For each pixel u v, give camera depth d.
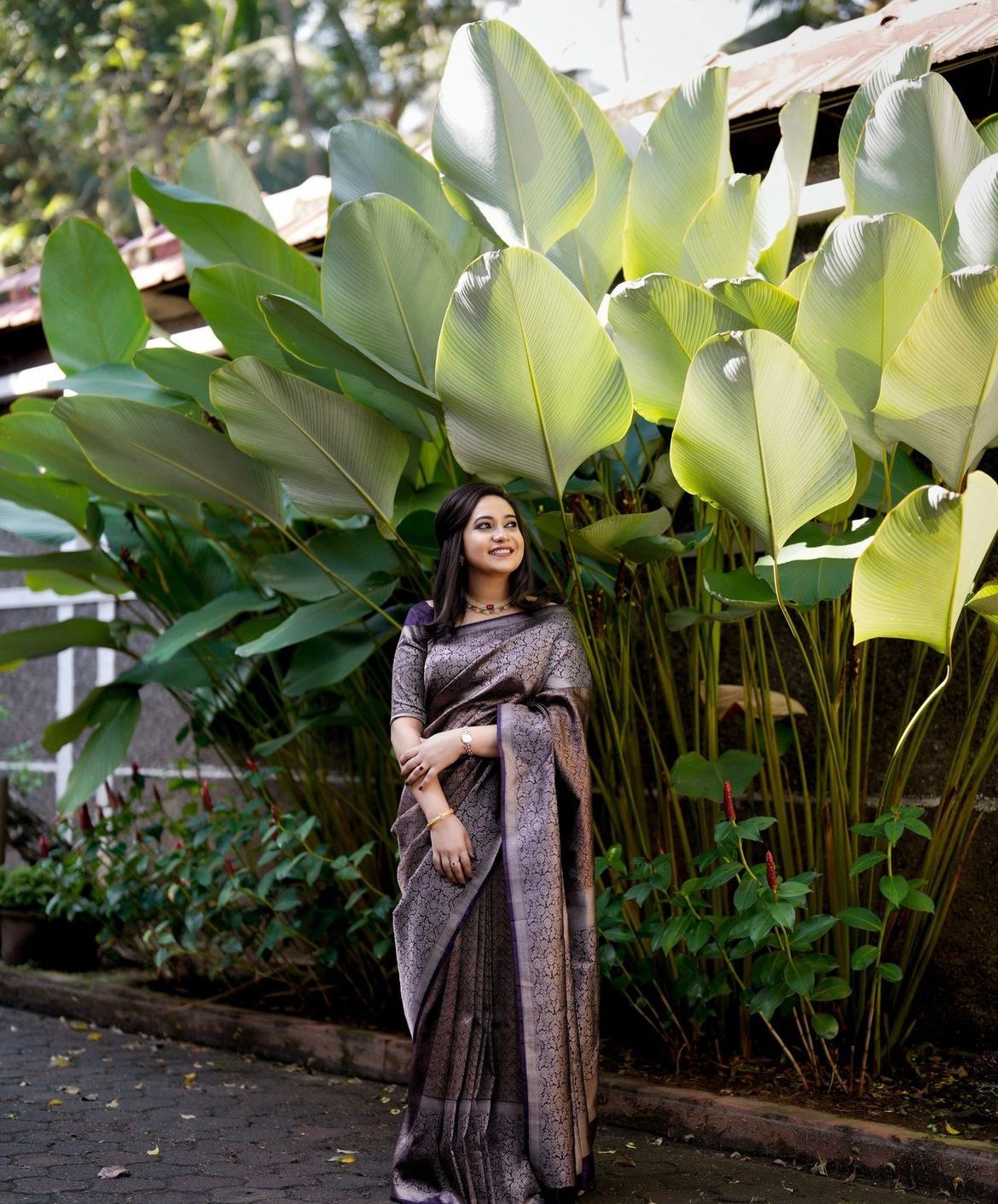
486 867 2.62
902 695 3.67
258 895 3.95
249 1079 3.75
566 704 2.68
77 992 4.66
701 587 3.26
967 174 2.98
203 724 4.57
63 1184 2.82
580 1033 2.62
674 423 3.11
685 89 3.17
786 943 2.96
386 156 3.60
